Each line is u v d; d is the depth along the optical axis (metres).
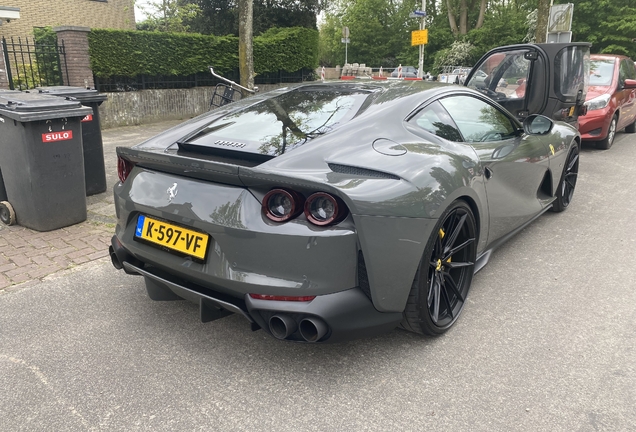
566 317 2.95
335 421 2.09
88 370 2.44
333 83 3.32
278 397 2.24
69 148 4.39
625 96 9.21
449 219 2.63
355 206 2.07
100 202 5.29
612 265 3.72
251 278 2.15
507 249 4.06
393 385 2.32
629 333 2.77
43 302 3.14
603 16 30.23
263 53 15.79
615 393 2.25
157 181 2.54
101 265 3.72
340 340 2.23
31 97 4.46
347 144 2.43
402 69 35.66
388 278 2.24
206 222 2.25
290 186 2.09
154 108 12.45
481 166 2.90
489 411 2.14
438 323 2.67
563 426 2.05
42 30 10.52
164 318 2.96
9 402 2.21
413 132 2.69
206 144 2.58
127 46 11.49
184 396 2.25
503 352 2.59
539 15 12.66
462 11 46.69
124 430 2.04
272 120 2.79
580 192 5.89
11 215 4.48
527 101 6.40
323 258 2.08
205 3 21.91
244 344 2.69
